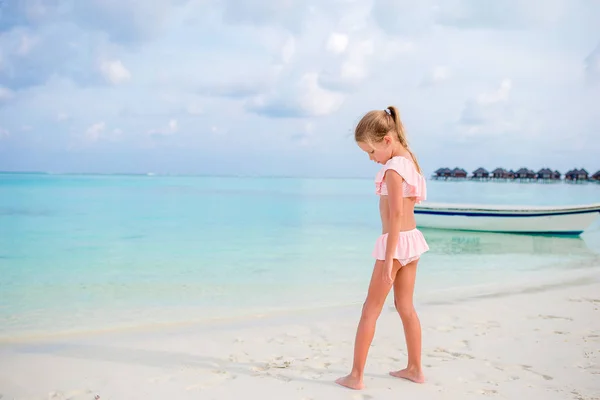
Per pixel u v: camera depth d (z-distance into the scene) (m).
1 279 7.58
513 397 3.13
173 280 7.55
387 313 5.54
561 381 3.41
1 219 15.98
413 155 3.46
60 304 6.09
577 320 5.14
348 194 38.06
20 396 3.23
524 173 61.47
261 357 4.04
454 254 11.02
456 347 4.23
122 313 5.67
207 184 64.56
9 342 4.51
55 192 32.19
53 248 10.58
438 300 6.18
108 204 22.94
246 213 19.39
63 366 3.83
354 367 3.34
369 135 3.33
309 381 3.45
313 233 13.53
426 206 15.22
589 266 9.41
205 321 5.29
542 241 13.48
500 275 8.35
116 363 3.89
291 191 43.09
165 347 4.33
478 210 14.66
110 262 9.04
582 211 13.83
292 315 5.55
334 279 7.66
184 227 14.55
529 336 4.55
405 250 3.27
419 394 3.19
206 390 3.29
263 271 8.27
